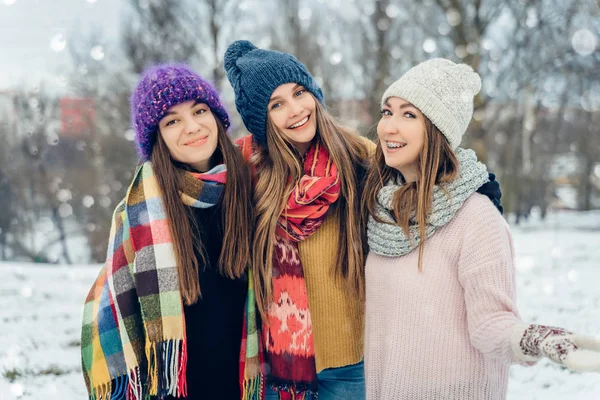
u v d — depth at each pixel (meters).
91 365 1.97
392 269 1.75
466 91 1.71
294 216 2.00
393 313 1.71
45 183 16.50
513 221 21.20
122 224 1.98
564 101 12.62
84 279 6.82
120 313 1.89
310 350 2.05
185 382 1.84
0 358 3.79
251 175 2.14
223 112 2.01
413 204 1.72
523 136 18.45
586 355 1.21
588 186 23.78
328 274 2.06
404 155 1.73
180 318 1.86
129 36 10.46
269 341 2.06
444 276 1.63
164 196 1.91
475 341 1.51
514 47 9.77
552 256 7.54
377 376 1.78
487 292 1.51
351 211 1.99
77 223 18.23
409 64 11.18
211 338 1.94
